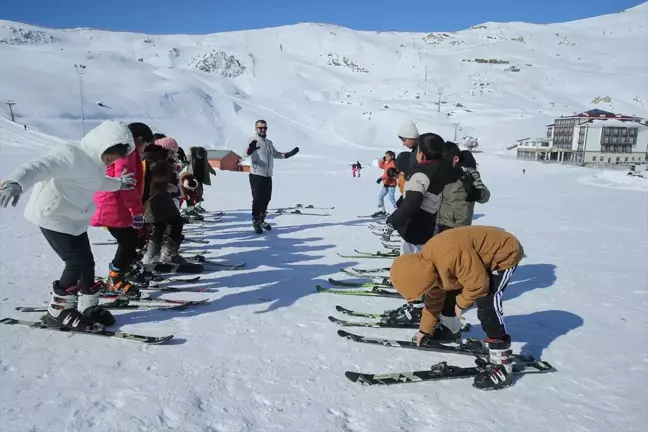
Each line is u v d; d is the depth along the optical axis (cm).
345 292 481
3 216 898
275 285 506
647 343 369
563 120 5825
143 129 430
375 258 649
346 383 296
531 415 266
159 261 549
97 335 352
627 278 562
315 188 1973
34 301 420
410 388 293
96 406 257
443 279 289
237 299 454
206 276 534
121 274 440
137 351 329
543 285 533
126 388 277
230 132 9906
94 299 366
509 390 294
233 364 315
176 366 308
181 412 254
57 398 263
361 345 355
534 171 3850
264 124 800
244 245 721
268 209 1172
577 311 443
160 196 518
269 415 256
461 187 417
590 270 602
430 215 402
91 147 343
